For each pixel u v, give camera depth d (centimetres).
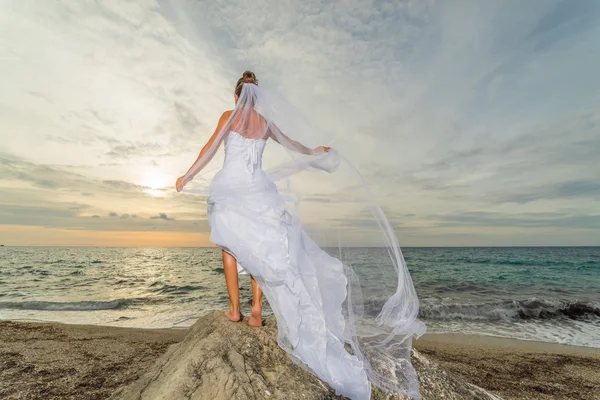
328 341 210
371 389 207
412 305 239
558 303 1192
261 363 204
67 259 3919
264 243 218
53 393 416
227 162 240
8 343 641
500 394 500
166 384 176
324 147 256
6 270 2508
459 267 2819
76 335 743
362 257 240
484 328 952
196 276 2234
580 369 620
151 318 1016
